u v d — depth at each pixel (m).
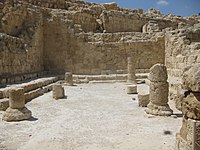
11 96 11.74
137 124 10.78
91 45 29.61
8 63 20.17
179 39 22.53
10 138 9.09
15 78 19.98
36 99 17.14
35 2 32.78
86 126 10.62
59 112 13.33
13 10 24.69
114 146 8.15
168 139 8.72
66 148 8.05
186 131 5.41
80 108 14.35
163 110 12.14
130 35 30.03
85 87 23.61
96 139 8.91
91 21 34.44
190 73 5.28
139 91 20.50
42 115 12.65
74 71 29.80
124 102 16.12
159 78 12.24
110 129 10.12
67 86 24.06
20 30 25.80
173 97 15.55
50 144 8.43
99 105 15.22
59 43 29.78
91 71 29.66
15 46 22.22
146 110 12.70
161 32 29.19
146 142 8.45
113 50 29.52
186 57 19.95
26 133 9.69
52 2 34.50
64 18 30.53
